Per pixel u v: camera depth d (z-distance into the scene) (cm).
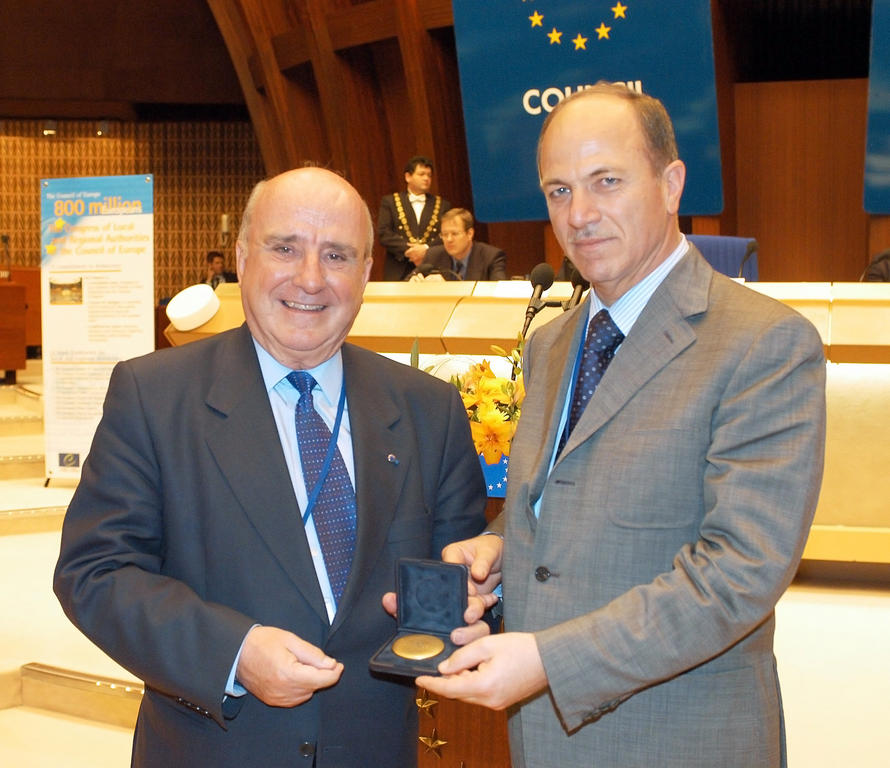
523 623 146
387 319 378
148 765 162
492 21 670
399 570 148
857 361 378
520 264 844
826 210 761
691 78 639
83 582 154
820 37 877
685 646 127
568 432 152
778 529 129
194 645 144
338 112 901
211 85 1116
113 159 1369
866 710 295
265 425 161
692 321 145
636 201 144
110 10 1095
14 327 830
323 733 156
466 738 229
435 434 179
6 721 338
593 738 141
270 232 162
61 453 589
